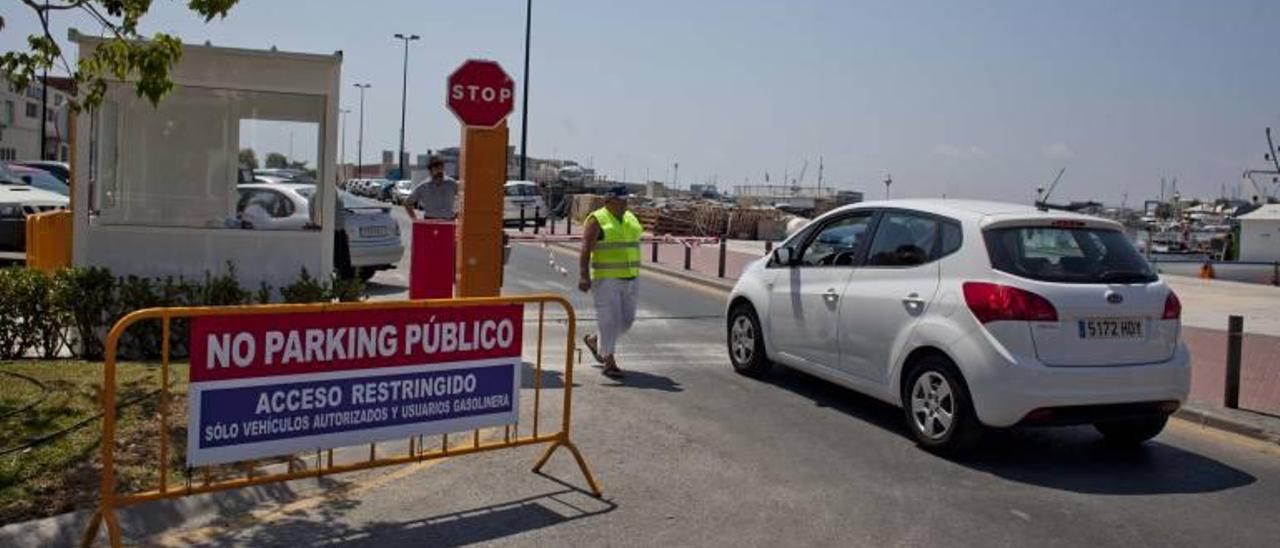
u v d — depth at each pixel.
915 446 7.49
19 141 58.47
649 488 6.29
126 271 9.52
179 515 5.39
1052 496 6.47
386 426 5.50
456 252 9.64
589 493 6.15
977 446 7.17
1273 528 6.00
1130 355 6.97
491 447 5.97
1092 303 6.85
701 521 5.75
